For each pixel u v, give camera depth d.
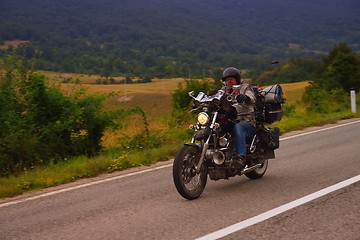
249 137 7.48
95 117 11.67
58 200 7.32
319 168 8.76
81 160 10.46
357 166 8.73
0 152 10.01
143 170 9.39
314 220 5.70
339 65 44.28
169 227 5.64
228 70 7.48
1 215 6.62
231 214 6.05
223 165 6.98
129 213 6.34
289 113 20.44
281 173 8.51
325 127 15.18
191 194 6.78
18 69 11.34
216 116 6.94
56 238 5.47
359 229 5.34
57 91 11.45
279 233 5.28
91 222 6.02
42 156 10.68
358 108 21.84
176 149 11.08
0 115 10.45
